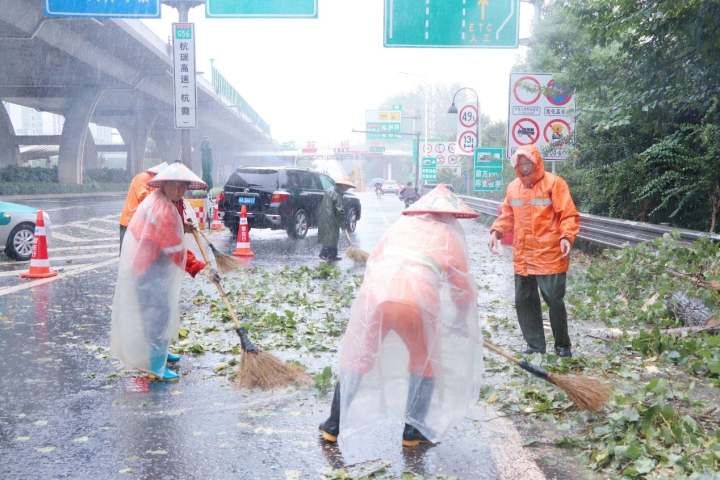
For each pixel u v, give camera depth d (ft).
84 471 12.94
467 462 13.52
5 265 39.60
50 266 39.73
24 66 131.85
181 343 22.29
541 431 15.14
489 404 16.80
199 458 13.60
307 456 13.74
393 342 13.28
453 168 139.85
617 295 29.96
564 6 36.27
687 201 41.50
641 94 37.55
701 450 13.16
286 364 17.62
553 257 20.54
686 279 26.30
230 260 22.25
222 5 60.80
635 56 35.91
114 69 135.64
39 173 152.97
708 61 32.68
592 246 50.19
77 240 54.13
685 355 20.26
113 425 15.30
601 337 23.43
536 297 21.24
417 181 154.81
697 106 36.73
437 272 13.56
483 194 99.81
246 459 13.57
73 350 21.56
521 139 50.08
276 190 56.13
